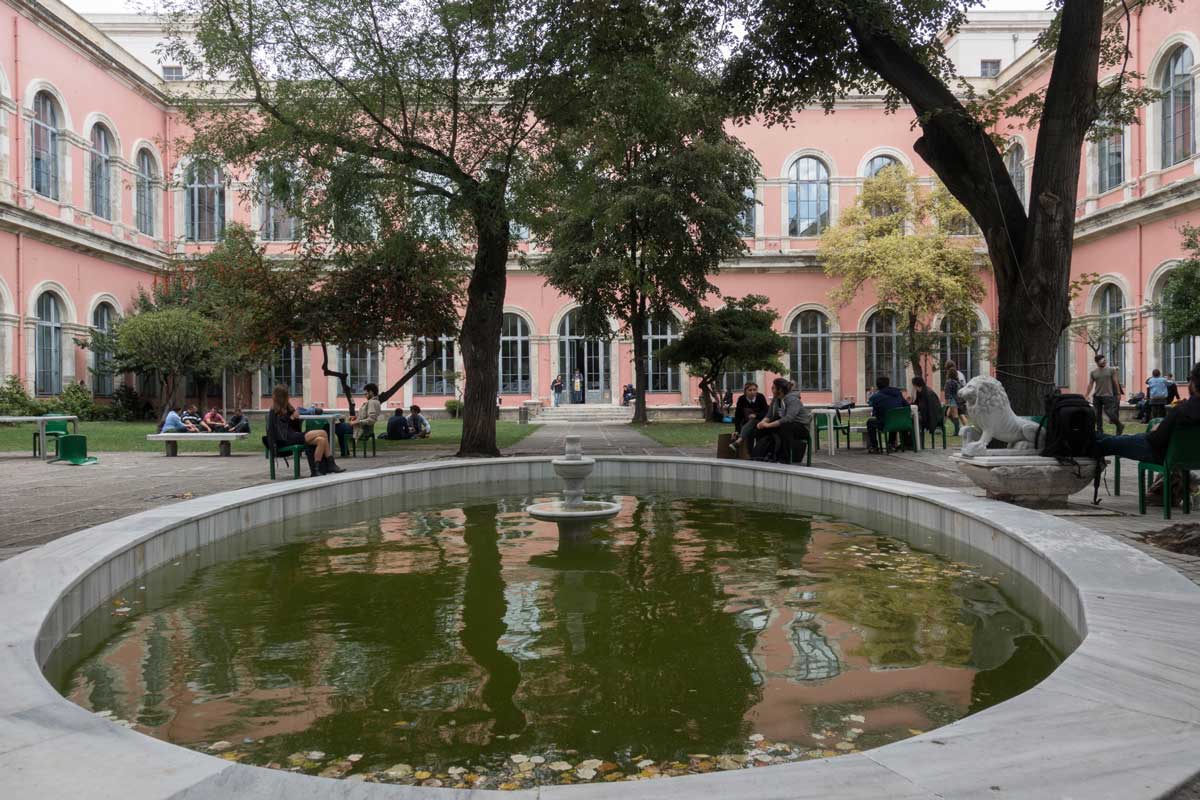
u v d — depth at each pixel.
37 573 4.23
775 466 9.80
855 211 29.98
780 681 3.22
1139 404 22.20
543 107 12.64
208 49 12.02
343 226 12.10
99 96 29.06
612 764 2.49
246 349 18.14
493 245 13.42
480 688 3.17
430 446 17.19
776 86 11.20
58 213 26.88
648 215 22.02
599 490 9.89
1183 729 2.21
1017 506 6.20
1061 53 8.52
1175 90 22.86
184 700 3.06
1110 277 25.78
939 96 9.20
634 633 3.89
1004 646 3.64
